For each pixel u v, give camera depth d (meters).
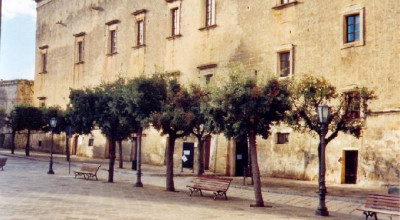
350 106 21.11
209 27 34.41
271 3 30.14
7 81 62.38
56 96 54.34
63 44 53.66
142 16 41.38
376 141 24.31
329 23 26.92
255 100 17.05
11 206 14.95
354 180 25.69
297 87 20.91
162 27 39.16
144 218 13.20
